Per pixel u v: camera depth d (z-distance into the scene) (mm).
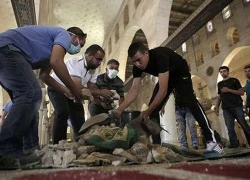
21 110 1783
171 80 2906
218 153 2369
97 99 3459
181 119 4801
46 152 2045
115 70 3809
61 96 3041
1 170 1516
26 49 1969
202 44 17531
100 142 2141
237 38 15523
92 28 17719
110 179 876
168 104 8039
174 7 15641
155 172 1040
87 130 2463
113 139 2143
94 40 19031
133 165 1726
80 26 17172
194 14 7613
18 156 1784
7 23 7121
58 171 1258
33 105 1864
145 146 2102
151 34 10383
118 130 2273
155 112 3021
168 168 1217
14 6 5734
